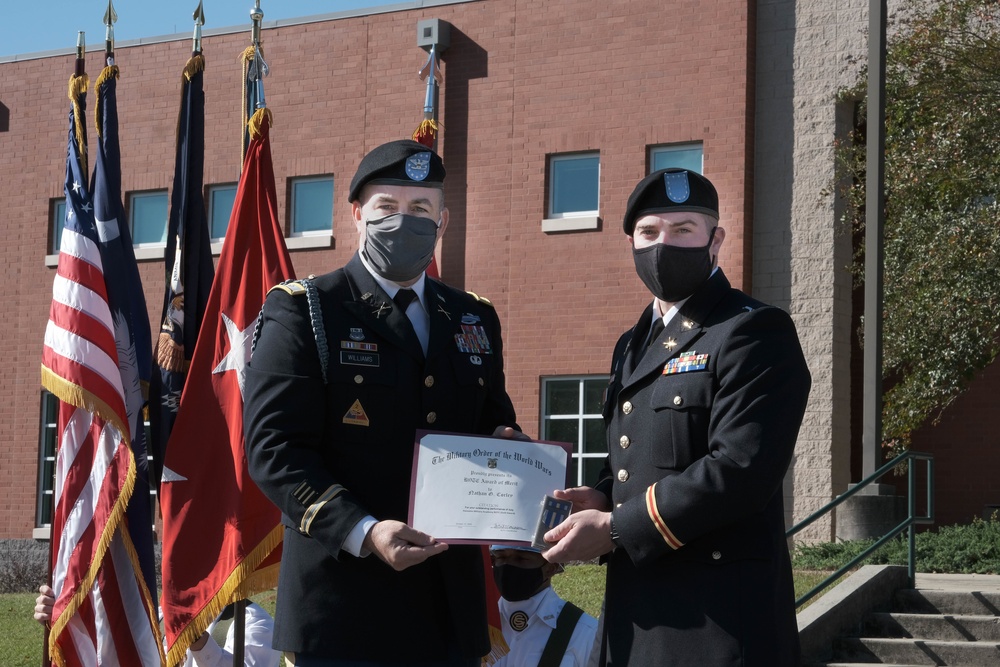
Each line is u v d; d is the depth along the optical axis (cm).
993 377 1683
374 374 389
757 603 364
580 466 1634
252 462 380
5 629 1187
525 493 380
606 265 1633
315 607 381
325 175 1816
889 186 1476
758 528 373
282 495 372
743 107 1584
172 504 617
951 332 1427
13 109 1998
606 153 1645
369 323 395
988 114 1434
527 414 1661
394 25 1773
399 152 403
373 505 384
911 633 904
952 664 854
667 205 389
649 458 381
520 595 461
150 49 1914
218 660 604
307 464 374
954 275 1416
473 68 1728
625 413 394
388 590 384
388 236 395
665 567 373
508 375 1677
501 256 1694
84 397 655
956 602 927
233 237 661
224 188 1862
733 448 358
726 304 387
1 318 1977
